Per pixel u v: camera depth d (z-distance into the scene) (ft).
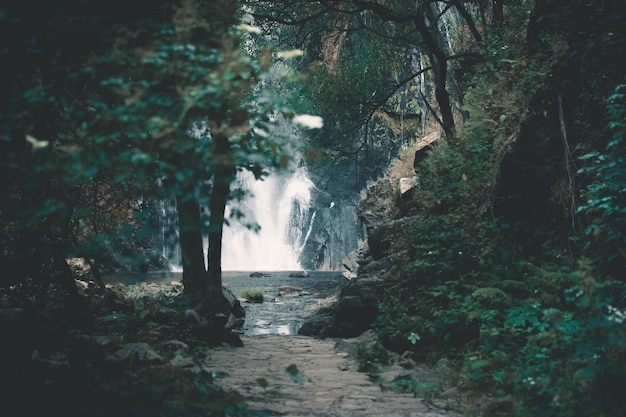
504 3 55.36
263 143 16.16
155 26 15.70
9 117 15.20
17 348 23.66
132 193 35.06
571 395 19.60
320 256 169.17
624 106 28.17
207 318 43.04
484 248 36.19
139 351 26.55
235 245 171.94
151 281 80.69
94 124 16.96
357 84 63.21
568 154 31.30
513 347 27.14
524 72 36.88
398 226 55.93
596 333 19.51
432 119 81.35
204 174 15.40
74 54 16.40
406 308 38.55
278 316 70.79
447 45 71.46
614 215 26.48
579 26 33.73
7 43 15.53
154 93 15.17
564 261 30.55
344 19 64.90
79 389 19.72
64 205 16.46
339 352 39.96
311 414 22.61
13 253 27.84
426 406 24.50
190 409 19.81
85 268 53.83
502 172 35.22
